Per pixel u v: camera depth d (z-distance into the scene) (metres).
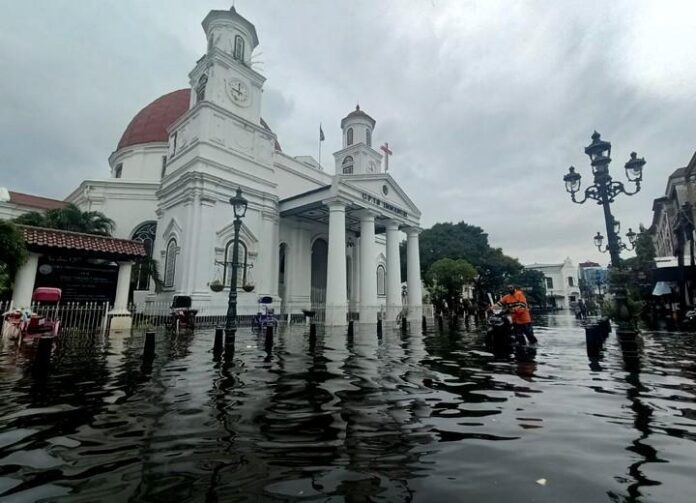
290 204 23.67
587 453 3.00
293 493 2.39
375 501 2.29
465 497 2.33
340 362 7.59
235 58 23.45
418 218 28.70
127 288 15.30
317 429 3.60
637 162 9.79
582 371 6.46
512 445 3.19
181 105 31.58
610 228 10.08
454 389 5.22
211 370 6.65
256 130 23.59
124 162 30.69
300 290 25.69
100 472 2.68
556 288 78.38
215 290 19.34
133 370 6.60
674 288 22.17
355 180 25.23
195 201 19.81
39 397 4.76
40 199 30.98
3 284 11.70
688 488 2.41
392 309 24.02
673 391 4.96
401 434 3.47
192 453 3.03
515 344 10.52
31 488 2.45
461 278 32.28
